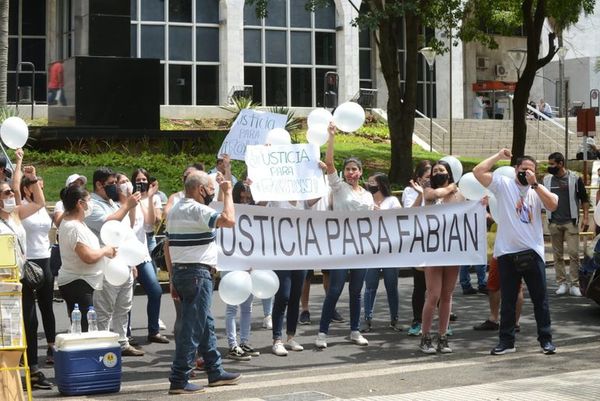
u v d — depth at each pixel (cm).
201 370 1005
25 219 991
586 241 1627
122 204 1090
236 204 997
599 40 5547
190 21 4069
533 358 1023
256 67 4197
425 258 1064
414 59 2703
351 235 1043
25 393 852
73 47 2667
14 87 3981
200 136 2606
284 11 4244
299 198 1030
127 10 2528
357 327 1151
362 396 827
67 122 2533
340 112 1038
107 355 890
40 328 1273
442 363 1012
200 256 859
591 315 1359
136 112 2528
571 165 3347
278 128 1143
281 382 910
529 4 2673
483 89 4947
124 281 953
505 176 1054
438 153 3612
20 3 3969
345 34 4288
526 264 1038
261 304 1502
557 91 5025
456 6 2738
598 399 780
